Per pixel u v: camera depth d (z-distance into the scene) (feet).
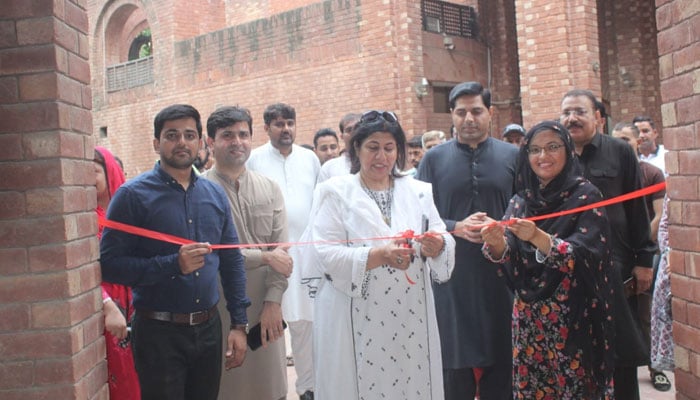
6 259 9.16
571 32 33.27
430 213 11.99
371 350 11.14
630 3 44.60
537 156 10.92
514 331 11.50
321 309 11.64
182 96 55.83
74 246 9.40
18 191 9.19
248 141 14.14
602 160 13.94
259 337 13.43
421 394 11.28
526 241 10.77
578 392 10.75
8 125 9.20
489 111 14.62
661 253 15.38
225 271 12.32
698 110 9.15
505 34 47.50
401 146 11.82
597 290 10.47
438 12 43.98
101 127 65.77
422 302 11.52
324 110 43.91
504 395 13.60
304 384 17.69
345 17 42.22
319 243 11.38
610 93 45.78
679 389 10.04
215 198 11.94
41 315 9.13
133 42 80.28
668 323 15.34
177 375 10.98
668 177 10.07
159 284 10.84
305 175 19.11
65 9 9.50
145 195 11.05
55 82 9.13
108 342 12.07
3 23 9.21
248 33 49.26
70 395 9.12
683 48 9.43
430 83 42.16
